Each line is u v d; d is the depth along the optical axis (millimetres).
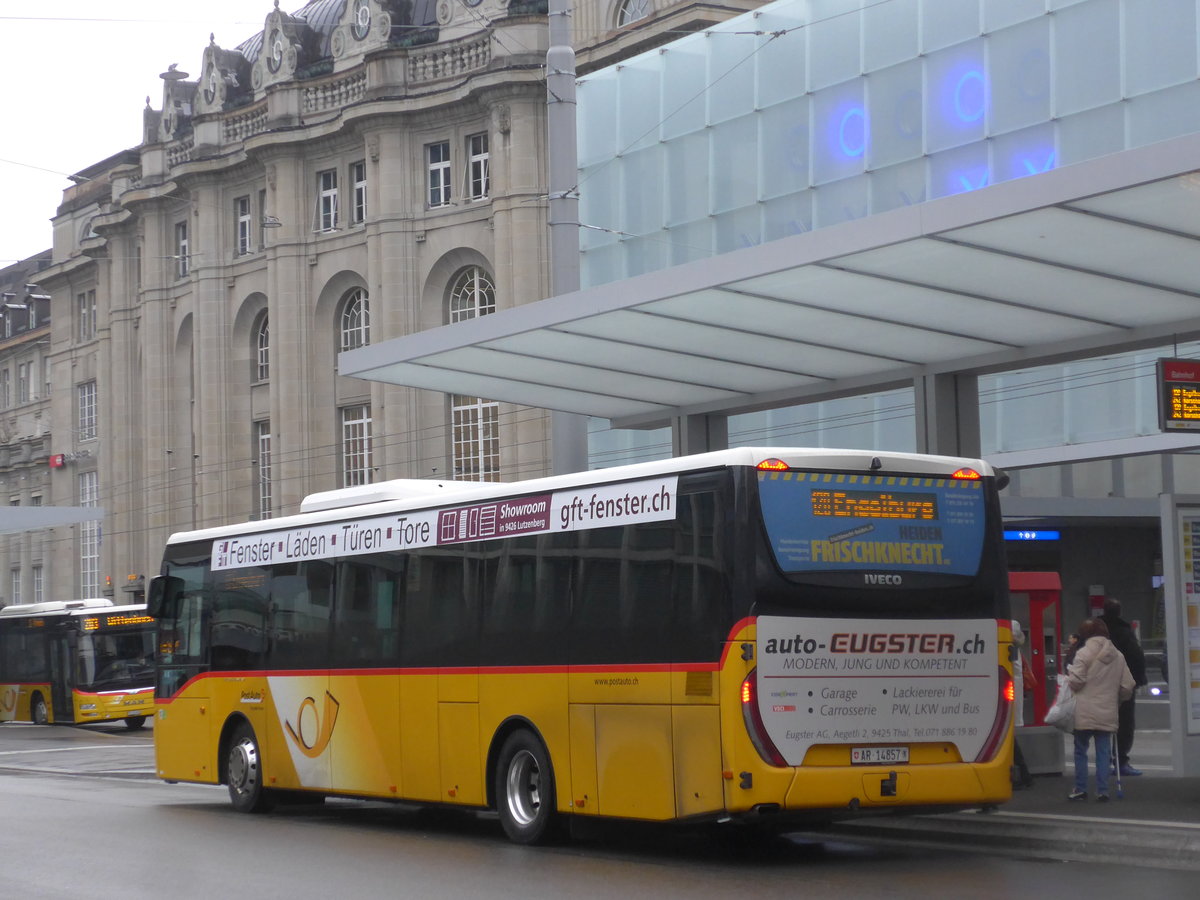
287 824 17219
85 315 74250
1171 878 11570
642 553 13258
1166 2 25234
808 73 30969
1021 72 27312
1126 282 14594
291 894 11445
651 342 17719
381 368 19672
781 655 12328
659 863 13109
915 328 16547
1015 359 17266
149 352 63969
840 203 30250
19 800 20984
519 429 49344
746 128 32188
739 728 12172
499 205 49875
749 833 15328
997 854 13406
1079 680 15680
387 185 53031
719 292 15414
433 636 15625
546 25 49875
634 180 34750
